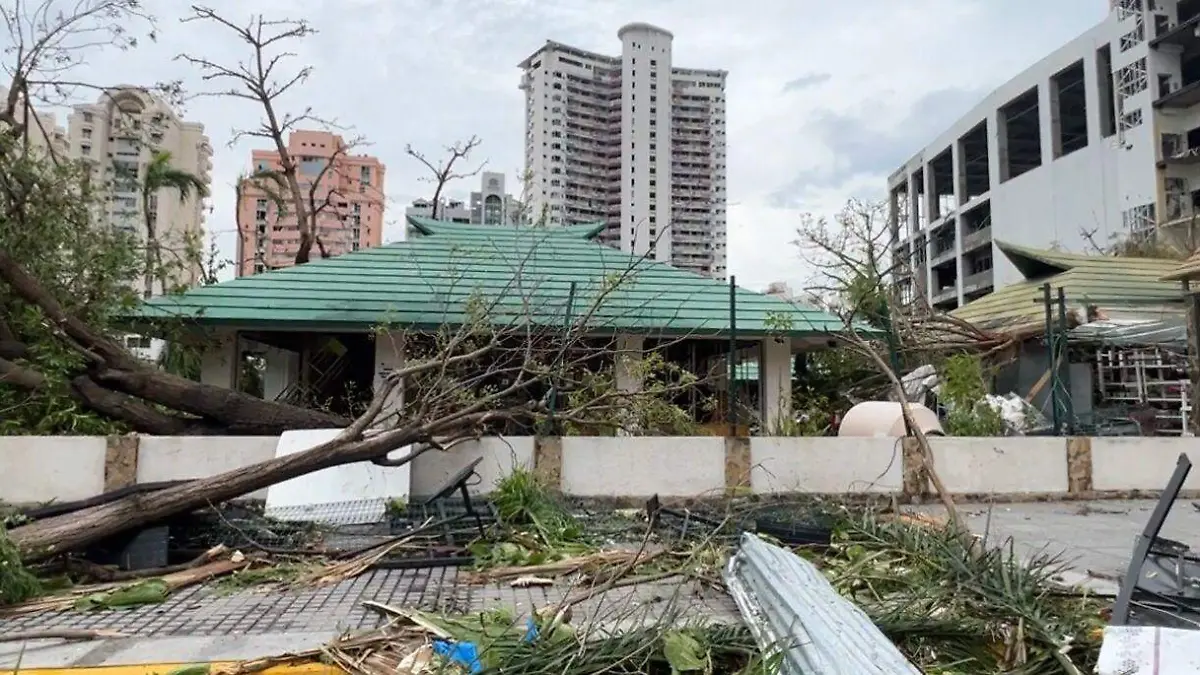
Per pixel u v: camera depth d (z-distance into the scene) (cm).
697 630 375
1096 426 1364
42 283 1005
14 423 895
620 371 1217
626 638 359
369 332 1145
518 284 1152
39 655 384
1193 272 1288
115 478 828
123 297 1128
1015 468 954
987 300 2142
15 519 568
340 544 647
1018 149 5372
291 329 1212
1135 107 4019
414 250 1477
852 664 299
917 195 6569
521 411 895
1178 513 854
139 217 1856
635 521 762
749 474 912
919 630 382
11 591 481
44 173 1106
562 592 512
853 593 475
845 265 1217
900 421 1082
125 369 945
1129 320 1586
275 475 658
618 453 898
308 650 385
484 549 622
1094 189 4344
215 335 1272
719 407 1422
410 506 779
